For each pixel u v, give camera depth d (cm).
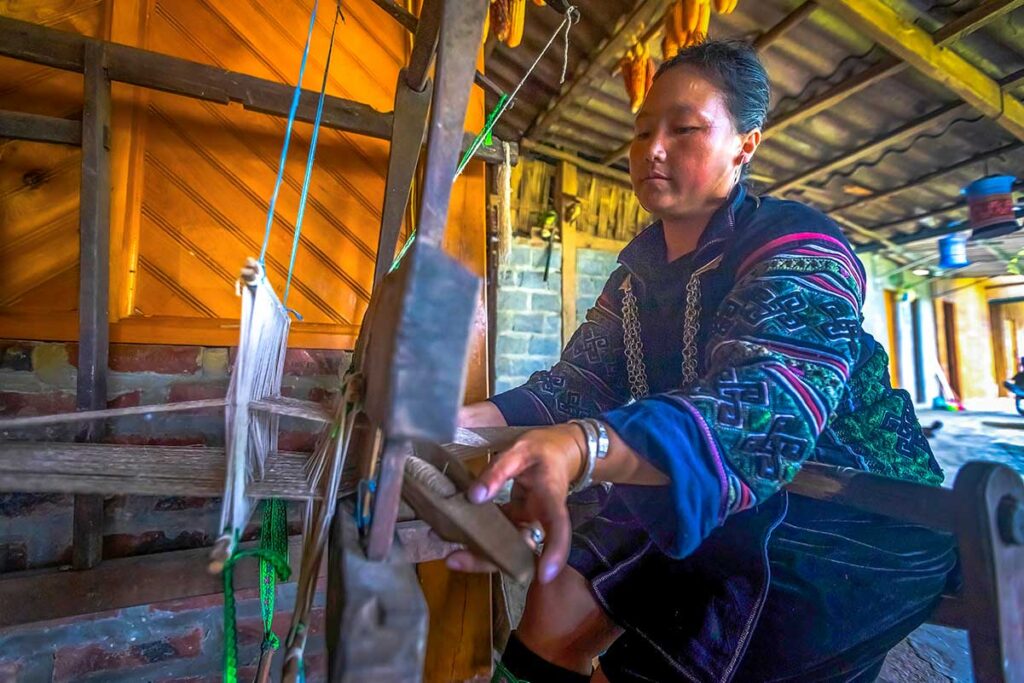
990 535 49
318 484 50
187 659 110
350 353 125
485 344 133
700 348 76
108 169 96
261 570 71
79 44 93
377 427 38
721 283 74
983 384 791
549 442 45
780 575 67
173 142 114
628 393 98
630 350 93
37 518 100
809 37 197
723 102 75
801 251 62
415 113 93
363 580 34
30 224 103
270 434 68
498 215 210
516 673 82
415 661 32
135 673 107
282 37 125
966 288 758
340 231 126
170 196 113
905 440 71
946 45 190
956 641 157
